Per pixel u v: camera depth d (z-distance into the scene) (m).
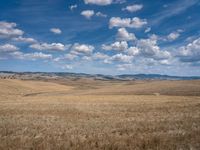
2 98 58.75
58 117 21.50
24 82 157.00
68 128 15.66
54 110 27.31
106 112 25.61
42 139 12.24
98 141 11.80
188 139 11.89
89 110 27.52
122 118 20.70
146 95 67.88
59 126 16.45
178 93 70.31
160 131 14.30
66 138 12.51
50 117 21.50
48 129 15.21
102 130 14.84
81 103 38.06
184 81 106.44
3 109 28.27
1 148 10.61
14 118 20.62
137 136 12.75
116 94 78.00
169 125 16.16
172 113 23.80
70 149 10.43
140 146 10.80
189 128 14.84
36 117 21.42
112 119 20.06
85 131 14.52
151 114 23.48
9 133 13.99
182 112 24.64
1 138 12.43
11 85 128.50
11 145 11.04
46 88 144.62
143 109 28.47
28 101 44.81
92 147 10.74
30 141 11.77
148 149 10.31
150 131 14.27
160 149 10.27
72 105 34.00
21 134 13.69
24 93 107.00
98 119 20.23
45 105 34.09
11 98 58.97
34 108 29.55
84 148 10.59
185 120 18.16
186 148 10.45
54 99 52.16
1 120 19.27
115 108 29.75
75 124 17.34
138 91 83.31
